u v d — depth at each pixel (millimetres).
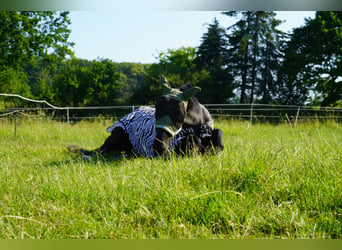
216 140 6340
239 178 3754
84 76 48344
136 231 2773
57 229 2785
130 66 76188
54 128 12828
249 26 38750
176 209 3059
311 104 39094
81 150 7535
